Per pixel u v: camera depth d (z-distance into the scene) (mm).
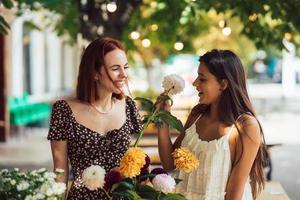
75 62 19938
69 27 8906
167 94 2834
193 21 8352
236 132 2799
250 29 6551
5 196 2350
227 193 2797
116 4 6277
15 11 8617
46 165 8922
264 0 5949
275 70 38844
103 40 2766
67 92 18375
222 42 13875
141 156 2371
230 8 6180
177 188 2895
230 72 2803
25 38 14414
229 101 2816
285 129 14609
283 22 6516
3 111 11328
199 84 2869
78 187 2758
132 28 8242
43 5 8391
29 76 14945
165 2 7199
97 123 2803
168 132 3027
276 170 9148
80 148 2775
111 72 2725
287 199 4477
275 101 24062
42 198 2271
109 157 2791
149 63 16094
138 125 2945
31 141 11617
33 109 12453
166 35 8461
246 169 2775
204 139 2896
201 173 2836
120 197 2516
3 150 10461
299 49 8062
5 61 11203
